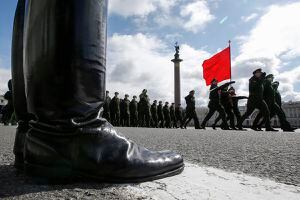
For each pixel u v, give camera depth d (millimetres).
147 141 5211
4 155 2795
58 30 1469
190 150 3611
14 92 1952
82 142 1509
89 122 1533
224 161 2611
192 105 19172
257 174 1966
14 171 1854
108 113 24719
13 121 18391
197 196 1359
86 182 1560
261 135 7512
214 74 21562
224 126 16141
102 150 1533
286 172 2061
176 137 6461
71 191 1391
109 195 1344
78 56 1500
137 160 1593
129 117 26562
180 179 1703
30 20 1590
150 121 28484
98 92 1591
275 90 14508
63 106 1496
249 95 13430
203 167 2172
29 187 1448
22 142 1840
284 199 1345
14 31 1988
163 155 1770
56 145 1507
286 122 13211
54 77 1488
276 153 3248
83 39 1517
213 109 16469
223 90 16484
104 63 1639
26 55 1618
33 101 1574
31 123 1609
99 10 1593
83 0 1517
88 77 1543
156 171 1666
